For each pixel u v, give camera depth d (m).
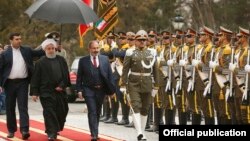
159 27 55.53
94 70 16.73
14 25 42.53
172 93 18.77
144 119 17.33
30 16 16.36
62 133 18.44
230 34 17.03
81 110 26.97
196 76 17.67
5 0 41.12
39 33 43.31
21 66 16.75
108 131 19.38
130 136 18.09
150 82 17.11
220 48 17.03
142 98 17.25
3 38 41.91
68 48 47.22
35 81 16.45
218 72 16.98
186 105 18.39
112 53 20.78
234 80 16.50
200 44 17.91
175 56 18.62
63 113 16.67
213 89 17.12
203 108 17.59
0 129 19.12
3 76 16.78
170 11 57.50
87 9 16.67
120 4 53.84
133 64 17.03
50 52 16.50
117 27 52.41
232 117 16.88
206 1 53.84
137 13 54.62
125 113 21.06
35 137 17.41
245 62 16.28
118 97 20.92
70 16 16.34
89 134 18.23
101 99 16.88
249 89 16.14
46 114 16.45
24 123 16.83
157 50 19.33
